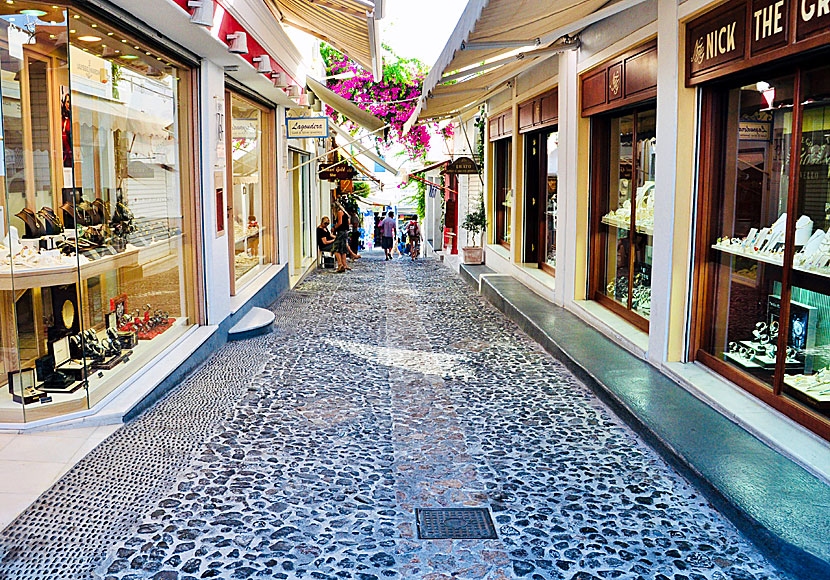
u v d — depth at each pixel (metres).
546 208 11.77
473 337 8.78
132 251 6.25
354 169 17.78
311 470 4.65
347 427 5.49
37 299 5.10
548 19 6.20
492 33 5.96
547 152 11.63
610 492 4.30
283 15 10.40
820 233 4.54
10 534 3.67
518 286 11.56
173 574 3.37
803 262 4.69
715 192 5.99
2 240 5.01
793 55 4.38
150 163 6.77
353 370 7.19
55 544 3.60
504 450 5.02
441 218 22.11
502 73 10.80
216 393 6.31
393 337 8.84
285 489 4.35
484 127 16.00
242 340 8.59
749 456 4.41
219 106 8.18
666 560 3.53
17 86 5.01
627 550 3.63
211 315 8.02
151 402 5.88
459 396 6.30
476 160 16.69
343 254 16.64
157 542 3.66
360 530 3.85
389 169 16.03
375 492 4.34
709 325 6.11
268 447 5.03
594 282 9.20
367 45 9.20
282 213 12.64
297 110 13.97
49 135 5.11
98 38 5.61
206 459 4.77
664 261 6.23
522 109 12.30
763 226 5.26
